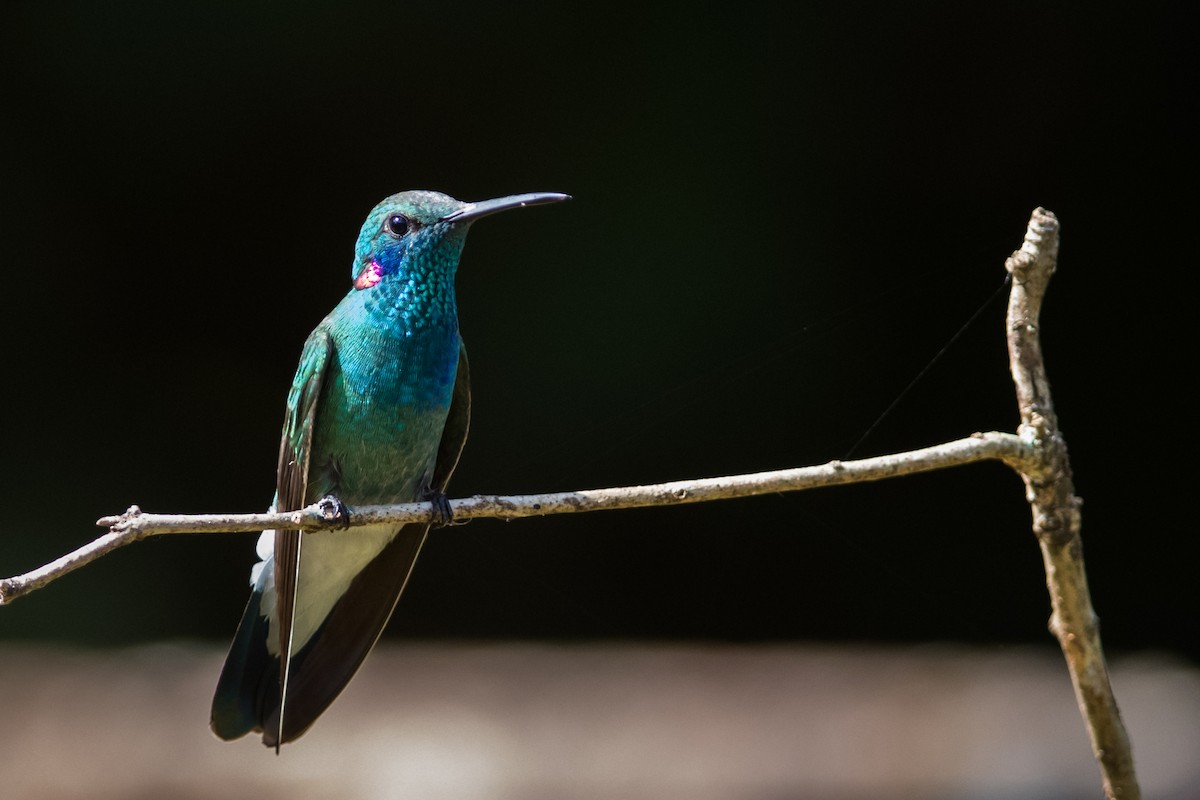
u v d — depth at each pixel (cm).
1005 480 1261
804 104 1277
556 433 1290
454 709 930
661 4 1273
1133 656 1191
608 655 1120
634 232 1289
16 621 1206
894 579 1262
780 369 1277
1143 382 1265
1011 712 900
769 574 1279
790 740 862
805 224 1281
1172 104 1235
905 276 1274
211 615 1248
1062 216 1262
